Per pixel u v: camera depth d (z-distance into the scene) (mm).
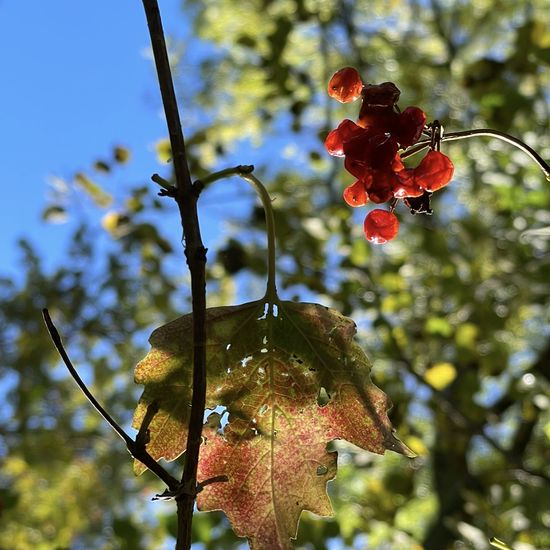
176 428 1302
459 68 5855
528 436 4223
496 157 4969
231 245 4512
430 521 5969
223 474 1366
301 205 5406
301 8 4770
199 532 3225
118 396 6957
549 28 7109
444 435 4637
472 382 4129
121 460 7445
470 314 4906
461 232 5562
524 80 4219
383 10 7309
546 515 4789
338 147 1299
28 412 6523
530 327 6508
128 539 3234
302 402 1359
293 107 4691
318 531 3311
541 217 4902
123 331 6199
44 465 6855
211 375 1347
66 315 6246
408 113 1256
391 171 1251
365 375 1357
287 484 1376
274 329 1356
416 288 5199
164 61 1226
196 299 1143
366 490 3986
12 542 5773
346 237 4535
